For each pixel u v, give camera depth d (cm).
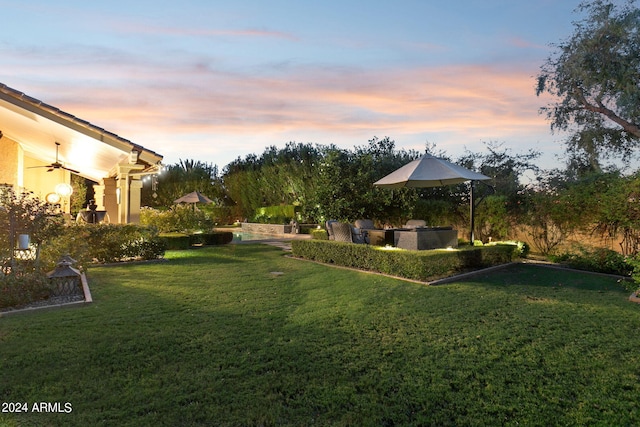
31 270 774
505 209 1492
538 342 508
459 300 732
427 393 372
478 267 1114
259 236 2548
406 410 343
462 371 420
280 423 321
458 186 1692
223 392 368
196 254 1445
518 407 348
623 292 817
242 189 3494
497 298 751
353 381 395
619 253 1100
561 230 1307
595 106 1636
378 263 1055
